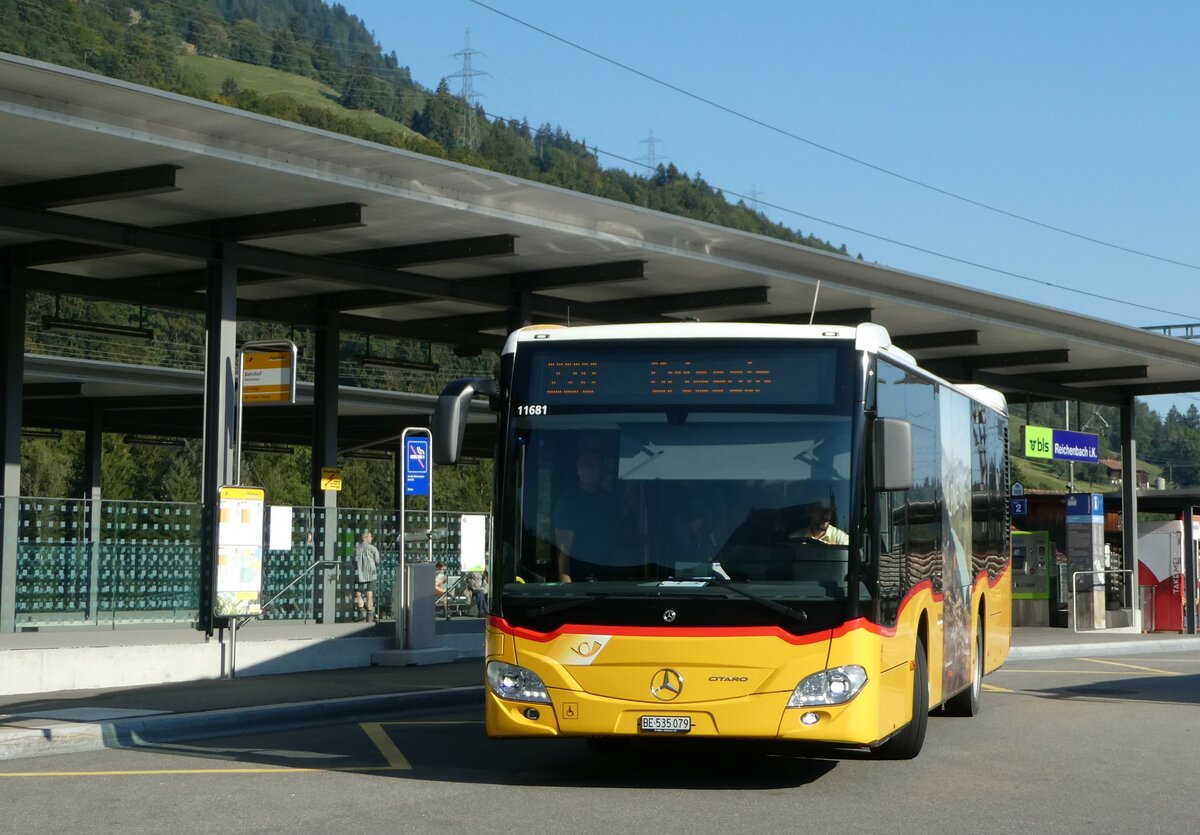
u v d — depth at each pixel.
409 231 20.89
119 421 37.91
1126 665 23.34
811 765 11.25
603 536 9.81
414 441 20.45
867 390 10.01
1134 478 36.84
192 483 67.88
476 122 167.38
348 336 74.94
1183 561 33.22
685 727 9.51
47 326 23.48
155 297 24.39
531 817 8.80
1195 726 14.14
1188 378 35.56
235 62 188.12
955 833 8.36
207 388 20.19
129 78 125.25
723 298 25.77
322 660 19.36
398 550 21.47
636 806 9.24
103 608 17.42
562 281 23.80
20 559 16.70
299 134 16.84
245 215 19.84
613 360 10.17
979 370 33.72
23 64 14.27
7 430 22.16
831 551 9.65
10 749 11.97
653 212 20.92
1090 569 32.00
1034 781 10.45
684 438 9.95
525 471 10.03
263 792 9.82
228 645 18.22
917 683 11.57
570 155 130.38
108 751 12.21
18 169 17.50
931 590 12.21
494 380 10.44
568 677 9.65
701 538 9.72
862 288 25.67
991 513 16.58
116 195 17.59
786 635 9.49
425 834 8.23
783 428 9.90
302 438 41.53
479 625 22.33
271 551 19.70
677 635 9.54
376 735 13.23
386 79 194.00
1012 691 18.31
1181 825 8.67
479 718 14.67
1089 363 33.69
